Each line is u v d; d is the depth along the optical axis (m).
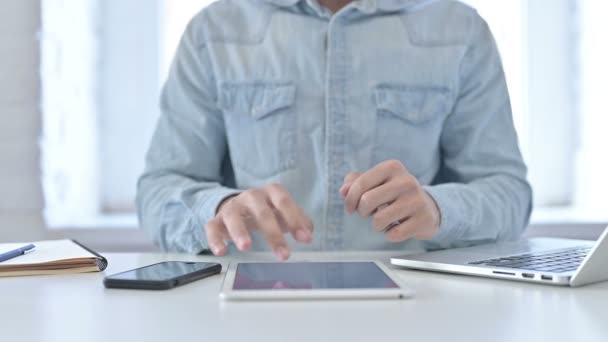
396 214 0.75
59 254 0.69
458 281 0.60
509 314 0.46
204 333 0.41
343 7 1.08
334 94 1.02
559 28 1.63
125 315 0.46
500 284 0.58
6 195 1.40
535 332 0.41
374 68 1.03
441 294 0.53
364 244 1.01
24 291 0.56
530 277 0.57
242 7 1.09
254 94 1.04
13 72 1.39
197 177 1.07
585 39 1.61
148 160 1.07
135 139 1.62
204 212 0.84
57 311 0.48
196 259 0.79
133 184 1.63
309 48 1.04
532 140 1.65
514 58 1.62
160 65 1.61
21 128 1.39
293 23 1.05
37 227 1.41
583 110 1.62
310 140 1.03
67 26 1.47
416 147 1.04
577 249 0.73
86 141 1.55
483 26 1.10
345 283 0.54
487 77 1.08
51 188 1.43
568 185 1.67
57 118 1.44
